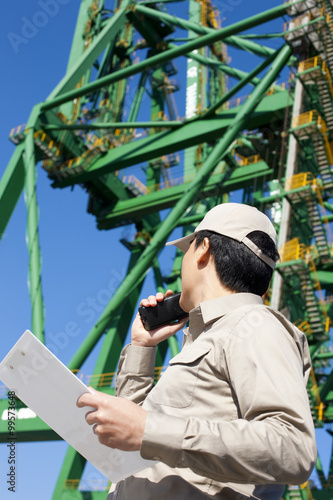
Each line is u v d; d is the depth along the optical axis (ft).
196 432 5.19
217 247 7.01
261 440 5.01
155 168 113.19
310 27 69.05
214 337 6.10
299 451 5.07
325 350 83.15
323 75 67.92
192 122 89.97
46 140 95.55
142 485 5.96
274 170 89.45
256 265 6.91
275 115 80.74
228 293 6.87
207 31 91.30
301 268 61.93
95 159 98.37
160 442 5.18
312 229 66.90
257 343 5.69
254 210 7.27
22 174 92.48
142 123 91.40
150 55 114.11
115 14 105.70
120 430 5.22
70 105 104.27
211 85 122.62
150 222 111.65
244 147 93.61
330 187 67.77
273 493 5.96
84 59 99.35
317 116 69.05
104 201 107.76
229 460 5.02
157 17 100.53
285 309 63.21
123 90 112.47
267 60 77.20
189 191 72.49
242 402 5.50
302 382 5.56
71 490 75.15
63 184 100.68
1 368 5.76
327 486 82.02
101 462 5.90
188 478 5.79
